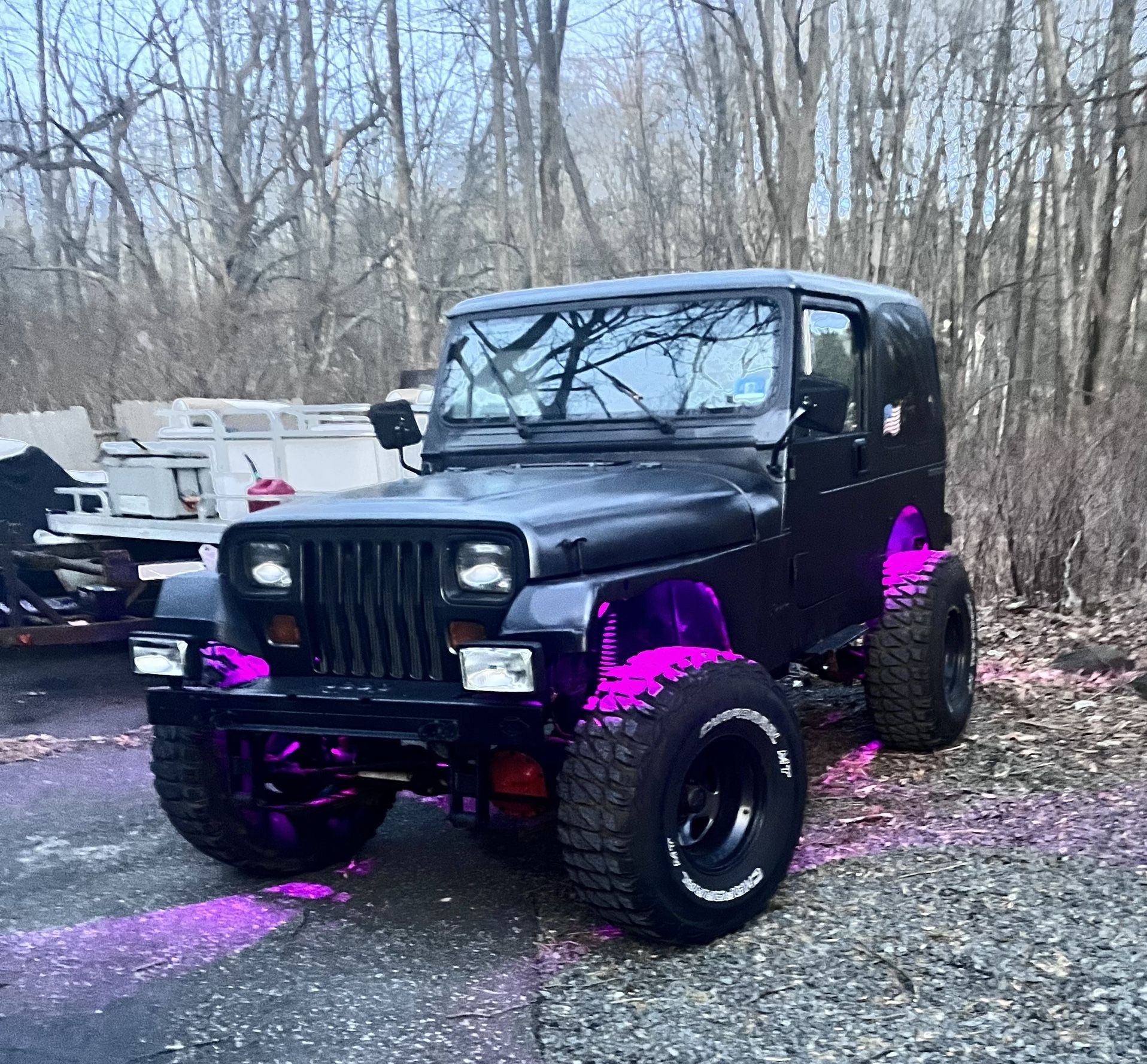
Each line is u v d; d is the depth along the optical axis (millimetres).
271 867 4176
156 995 3309
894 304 5336
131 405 9719
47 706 6965
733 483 4137
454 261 26281
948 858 4039
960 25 17125
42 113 21422
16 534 7676
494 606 3385
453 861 4340
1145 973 3164
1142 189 11391
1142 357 11914
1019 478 8500
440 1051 2951
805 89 13242
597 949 3512
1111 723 5707
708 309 4402
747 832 3619
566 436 4527
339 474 6988
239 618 3783
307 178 21094
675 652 3615
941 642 5168
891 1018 2998
